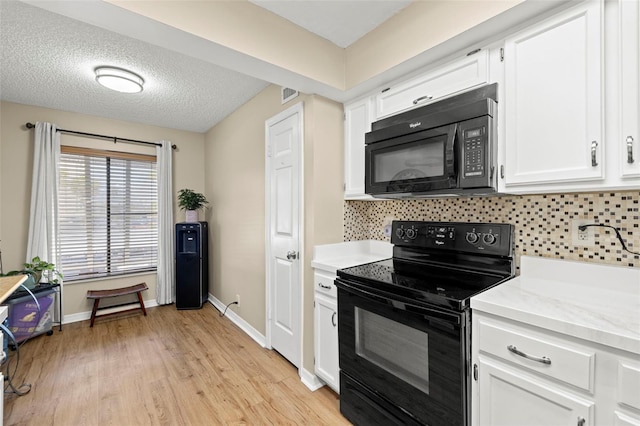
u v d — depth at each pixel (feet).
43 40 6.35
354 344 5.37
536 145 3.98
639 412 2.65
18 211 10.03
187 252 12.12
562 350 3.08
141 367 7.63
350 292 5.39
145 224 12.61
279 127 8.09
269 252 8.63
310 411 5.98
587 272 4.34
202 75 8.07
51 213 10.29
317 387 6.77
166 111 10.93
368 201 7.95
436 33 4.66
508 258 5.01
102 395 6.46
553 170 3.83
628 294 3.95
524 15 3.94
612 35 3.40
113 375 7.25
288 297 7.79
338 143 7.22
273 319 8.52
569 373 3.04
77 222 11.13
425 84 5.32
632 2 3.22
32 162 10.23
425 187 5.00
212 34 4.57
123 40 6.37
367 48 5.90
